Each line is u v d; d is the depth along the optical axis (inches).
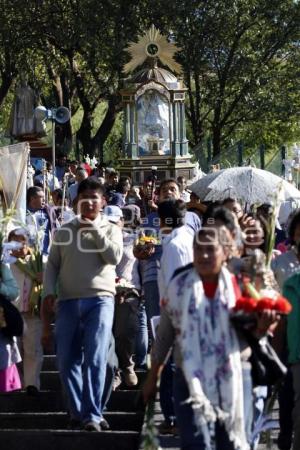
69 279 609.9
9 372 666.2
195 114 2736.2
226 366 442.0
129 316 726.5
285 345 530.3
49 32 2379.4
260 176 925.2
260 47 2664.9
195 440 444.5
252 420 498.6
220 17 2506.2
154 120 1910.7
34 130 2122.3
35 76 2536.9
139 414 664.4
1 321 649.0
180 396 451.5
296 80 2701.8
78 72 2487.7
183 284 449.1
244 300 438.9
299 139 2960.1
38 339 706.2
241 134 2849.4
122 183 1290.6
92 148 2571.4
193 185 953.5
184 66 2514.8
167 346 465.7
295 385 521.0
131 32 2335.1
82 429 607.5
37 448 612.7
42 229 829.2
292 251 564.4
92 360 602.5
